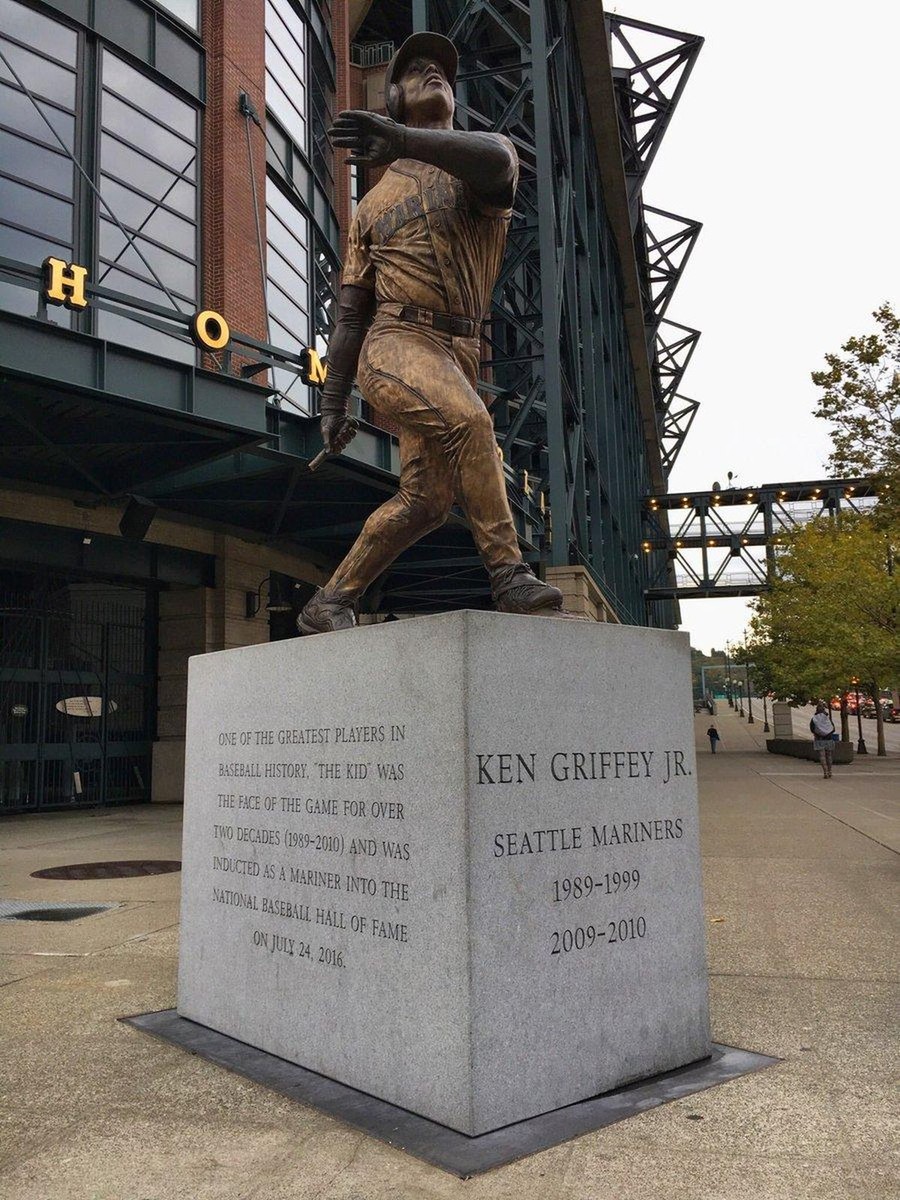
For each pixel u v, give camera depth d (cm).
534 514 2470
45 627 1889
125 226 1675
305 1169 331
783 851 1119
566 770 398
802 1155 335
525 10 2427
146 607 2091
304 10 2366
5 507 1700
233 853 496
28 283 1228
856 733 6141
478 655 372
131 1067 439
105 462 1667
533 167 2622
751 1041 462
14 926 761
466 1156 335
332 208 2580
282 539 2202
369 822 408
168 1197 314
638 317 4766
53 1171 334
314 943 434
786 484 6078
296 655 464
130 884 980
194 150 1866
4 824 1636
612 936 408
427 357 454
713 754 4384
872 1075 412
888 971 580
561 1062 382
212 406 1413
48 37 1586
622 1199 305
